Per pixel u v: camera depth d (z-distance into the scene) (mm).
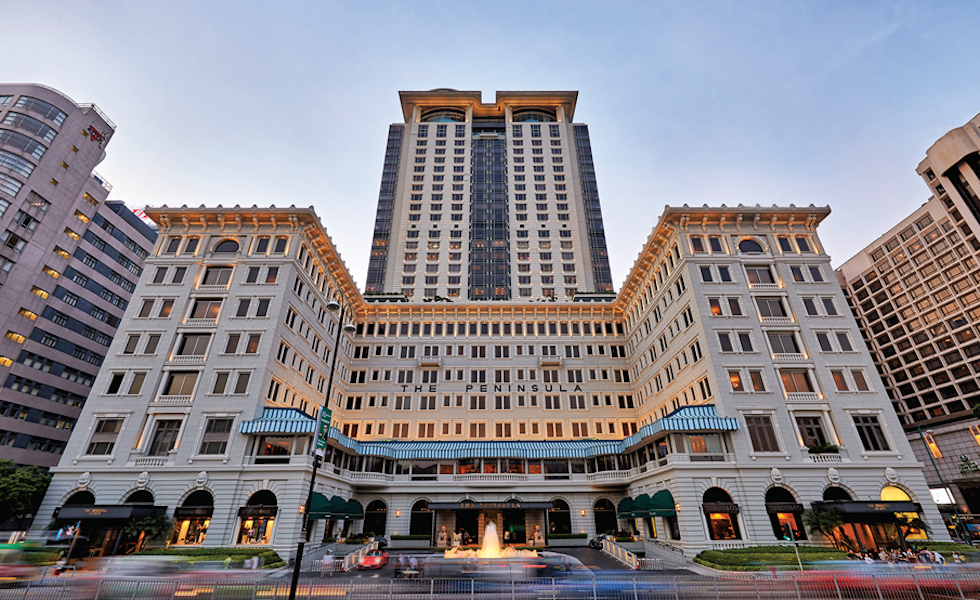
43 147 67688
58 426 67688
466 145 116750
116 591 19891
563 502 50719
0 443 60156
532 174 111938
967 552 33188
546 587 21031
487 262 97062
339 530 45281
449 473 52344
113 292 78188
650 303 57688
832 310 46719
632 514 42656
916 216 89625
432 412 59438
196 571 29734
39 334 66188
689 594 20938
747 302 46531
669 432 41969
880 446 40812
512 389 61094
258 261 47938
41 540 34406
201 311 46312
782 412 41625
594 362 63469
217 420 41188
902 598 20156
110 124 77438
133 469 38781
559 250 99438
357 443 48531
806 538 37312
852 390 42594
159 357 43438
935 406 83375
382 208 108250
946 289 84500
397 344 64062
